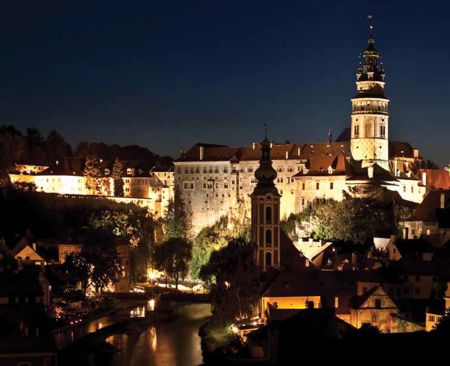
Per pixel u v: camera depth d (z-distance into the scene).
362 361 162.50
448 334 165.00
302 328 198.00
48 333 194.62
